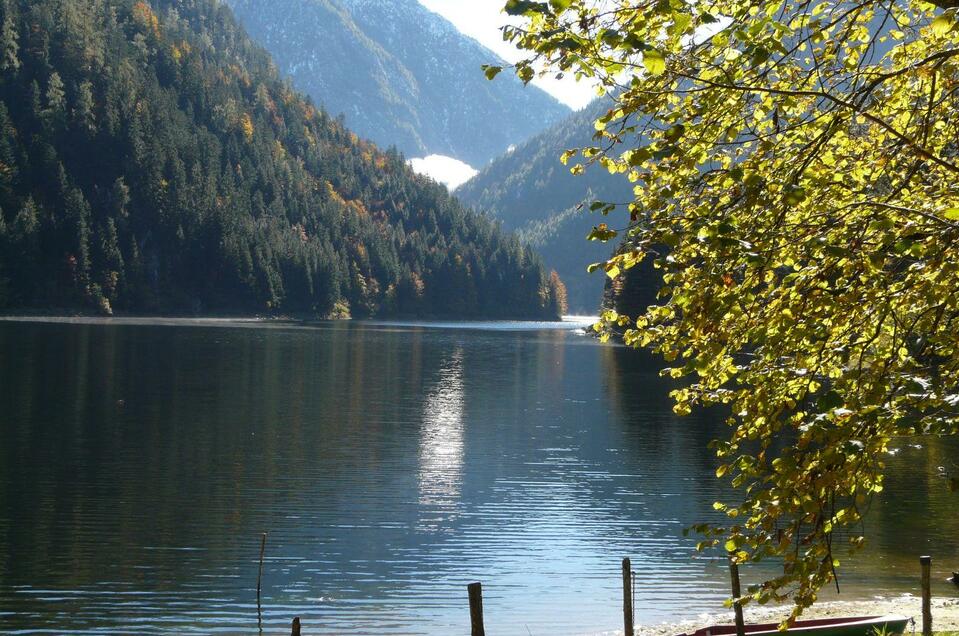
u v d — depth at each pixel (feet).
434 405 181.88
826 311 23.68
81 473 108.78
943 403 21.29
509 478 112.37
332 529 87.51
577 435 147.13
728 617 65.00
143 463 115.85
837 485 22.07
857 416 21.54
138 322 533.96
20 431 135.44
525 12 20.27
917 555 80.38
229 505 95.71
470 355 327.88
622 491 105.81
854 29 25.21
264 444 131.95
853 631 55.16
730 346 25.20
